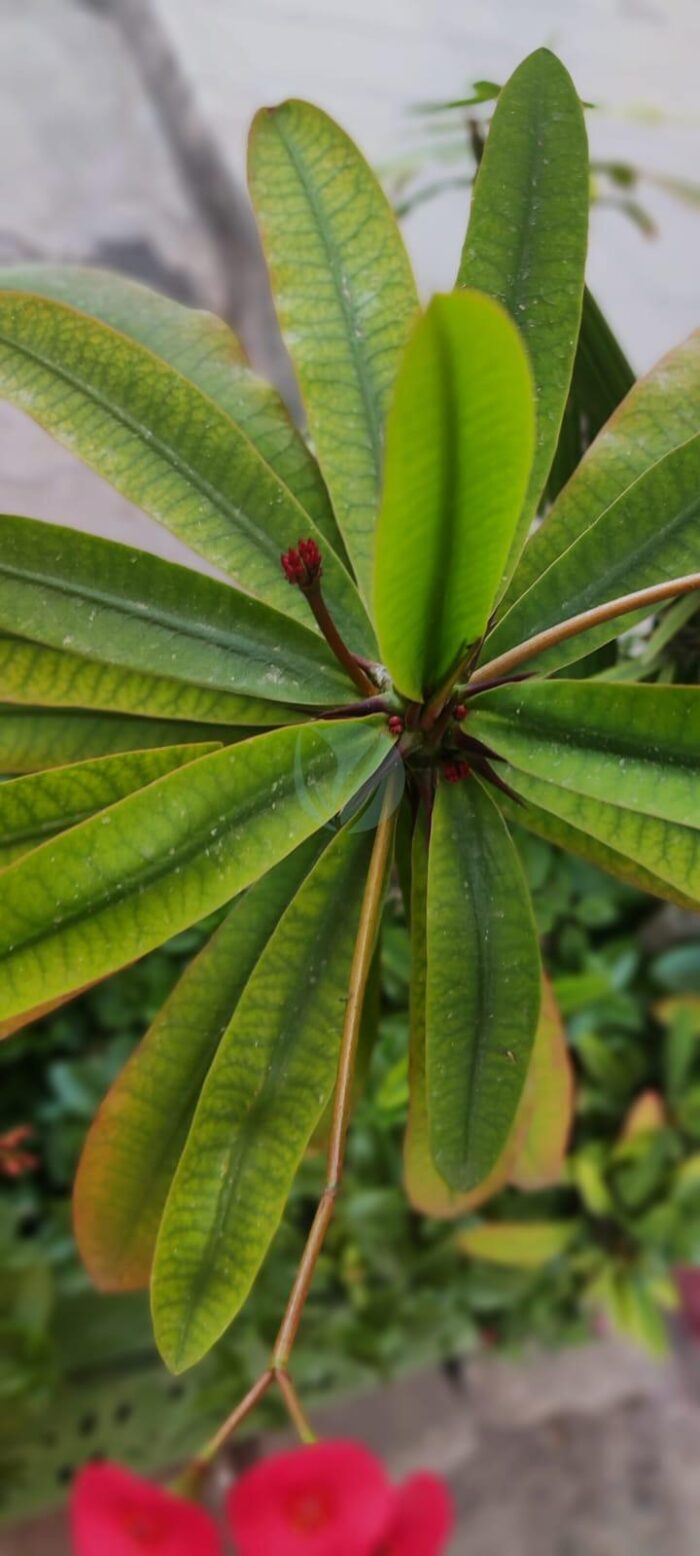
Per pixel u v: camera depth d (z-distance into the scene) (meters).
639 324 1.44
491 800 0.42
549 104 0.43
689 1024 0.94
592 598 0.42
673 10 1.75
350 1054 0.39
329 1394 0.96
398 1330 0.92
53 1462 0.90
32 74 1.45
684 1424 1.19
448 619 0.38
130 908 0.39
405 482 0.33
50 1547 0.96
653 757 0.40
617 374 0.52
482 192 0.43
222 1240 0.40
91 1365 0.93
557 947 0.91
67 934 0.38
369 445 0.44
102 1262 0.46
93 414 0.43
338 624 0.43
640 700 0.40
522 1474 1.13
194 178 1.41
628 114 1.11
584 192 0.43
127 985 0.82
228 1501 0.40
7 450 1.04
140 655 0.42
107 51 1.52
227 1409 0.92
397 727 0.41
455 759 0.42
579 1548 1.11
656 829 0.41
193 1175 0.41
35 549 0.41
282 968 0.42
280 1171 0.41
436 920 0.42
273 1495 0.40
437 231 1.37
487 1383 1.08
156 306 0.48
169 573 0.42
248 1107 0.41
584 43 1.66
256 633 0.42
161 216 1.38
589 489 0.43
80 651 0.41
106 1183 0.45
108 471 0.42
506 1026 0.42
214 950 0.44
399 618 0.37
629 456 0.43
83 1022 0.88
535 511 0.43
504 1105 0.42
